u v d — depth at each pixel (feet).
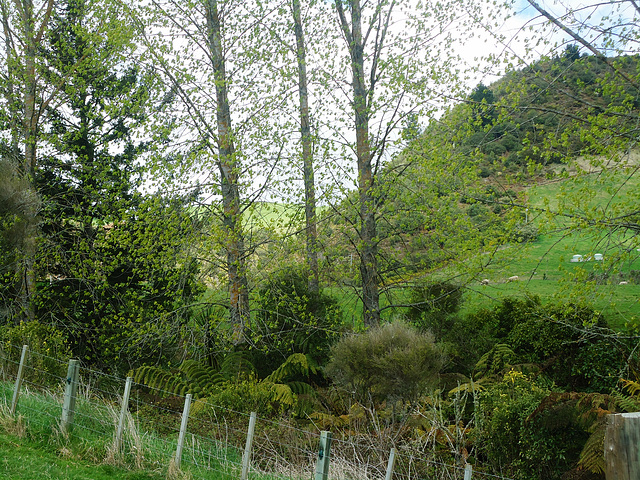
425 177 38.88
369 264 42.52
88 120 60.39
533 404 24.99
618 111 28.81
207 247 45.39
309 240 45.27
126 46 47.11
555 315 37.60
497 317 46.37
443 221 40.50
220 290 48.52
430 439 26.37
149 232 45.83
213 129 48.57
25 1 54.08
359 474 20.49
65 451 19.72
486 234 37.81
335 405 37.24
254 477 20.38
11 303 50.78
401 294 54.75
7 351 32.12
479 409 27.89
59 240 55.01
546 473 24.36
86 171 56.34
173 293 47.60
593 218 28.63
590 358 35.09
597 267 29.17
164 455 20.77
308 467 21.45
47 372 31.40
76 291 51.70
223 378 40.45
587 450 21.49
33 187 52.39
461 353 43.86
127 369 52.11
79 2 53.21
